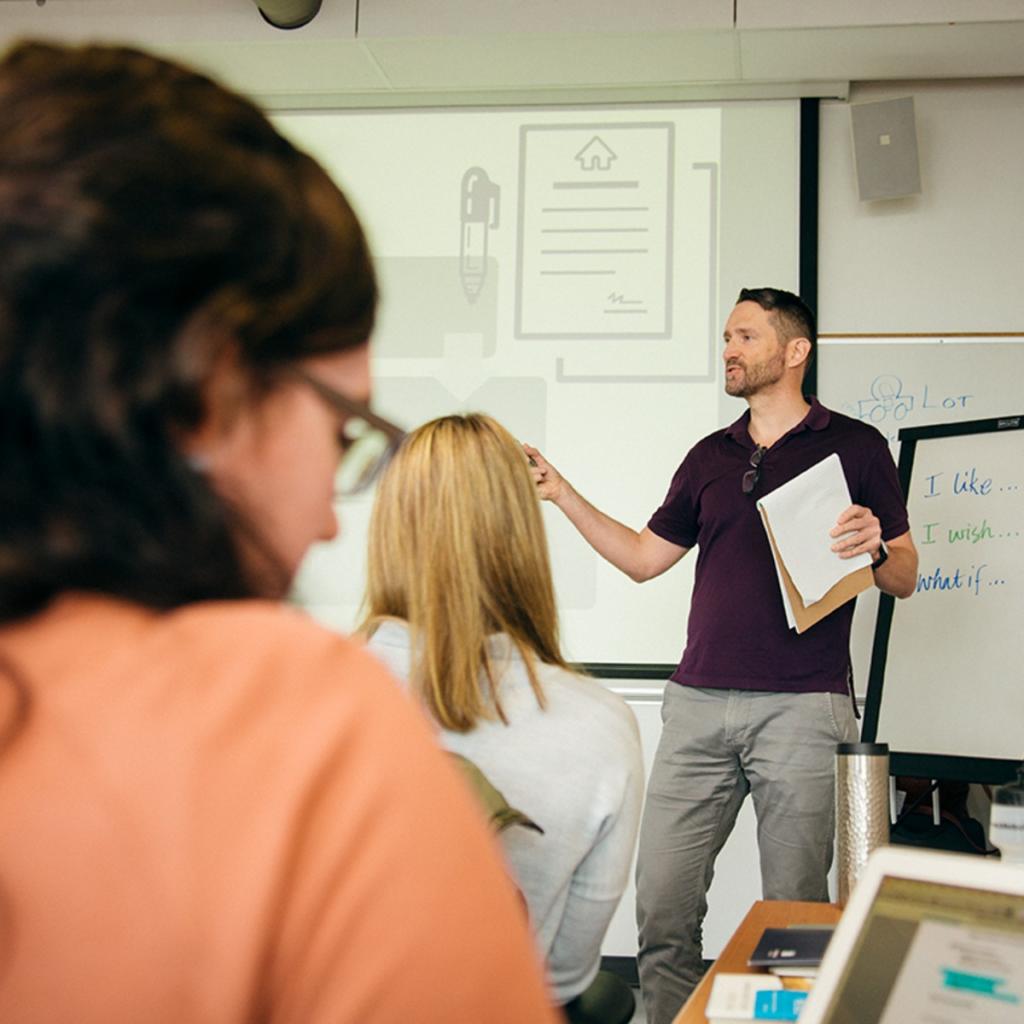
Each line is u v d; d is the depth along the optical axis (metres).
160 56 0.36
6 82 0.33
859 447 2.95
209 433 0.33
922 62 3.74
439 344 3.96
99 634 0.32
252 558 0.35
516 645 1.27
